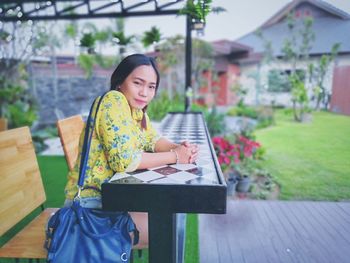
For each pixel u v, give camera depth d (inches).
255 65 394.0
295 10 251.4
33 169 59.6
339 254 81.3
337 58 199.3
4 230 48.7
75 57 356.8
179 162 47.4
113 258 41.8
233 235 91.9
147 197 37.9
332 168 143.0
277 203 115.4
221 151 139.4
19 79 273.1
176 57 318.0
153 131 59.6
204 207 37.5
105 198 38.4
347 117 188.2
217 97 430.6
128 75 47.1
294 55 244.1
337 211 107.6
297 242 87.4
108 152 42.3
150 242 39.6
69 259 40.6
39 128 290.5
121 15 187.3
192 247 85.0
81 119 82.6
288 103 276.5
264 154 166.4
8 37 250.4
